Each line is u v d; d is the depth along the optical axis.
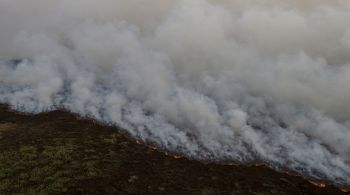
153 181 28.16
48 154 30.27
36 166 28.77
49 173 28.02
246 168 31.25
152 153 32.34
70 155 30.42
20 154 30.02
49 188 26.30
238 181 29.16
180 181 28.53
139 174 28.86
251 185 28.72
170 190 27.23
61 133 33.69
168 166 30.53
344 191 28.98
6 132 33.38
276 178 30.02
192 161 31.80
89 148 31.73
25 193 25.53
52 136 33.06
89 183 27.22
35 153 30.30
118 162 30.17
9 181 26.83
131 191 26.70
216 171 30.45
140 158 31.25
